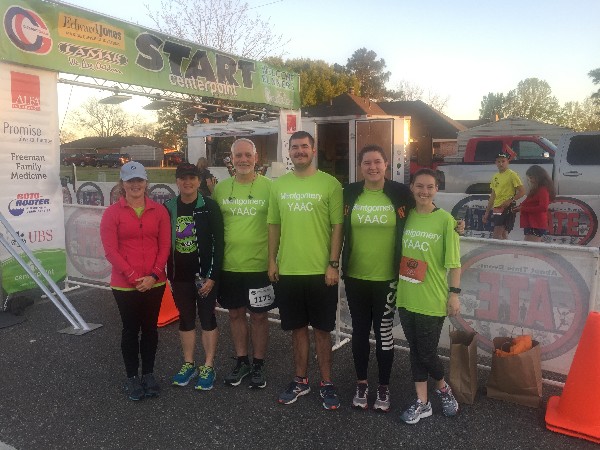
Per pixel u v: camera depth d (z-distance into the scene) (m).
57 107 6.15
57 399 3.54
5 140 5.55
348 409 3.38
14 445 2.97
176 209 3.55
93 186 13.12
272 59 29.48
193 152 17.42
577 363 3.07
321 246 3.30
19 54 5.58
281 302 3.41
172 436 3.07
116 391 3.66
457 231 3.05
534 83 84.38
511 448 2.91
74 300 5.95
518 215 8.18
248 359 3.96
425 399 3.25
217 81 9.27
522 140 11.64
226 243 3.62
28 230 5.87
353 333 3.38
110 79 7.04
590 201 7.71
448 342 4.23
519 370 3.35
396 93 64.62
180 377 3.73
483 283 3.88
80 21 6.43
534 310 3.69
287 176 3.36
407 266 3.13
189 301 3.67
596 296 3.44
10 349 4.45
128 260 3.39
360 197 3.22
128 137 57.72
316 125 16.53
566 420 3.09
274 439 3.03
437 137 31.70
